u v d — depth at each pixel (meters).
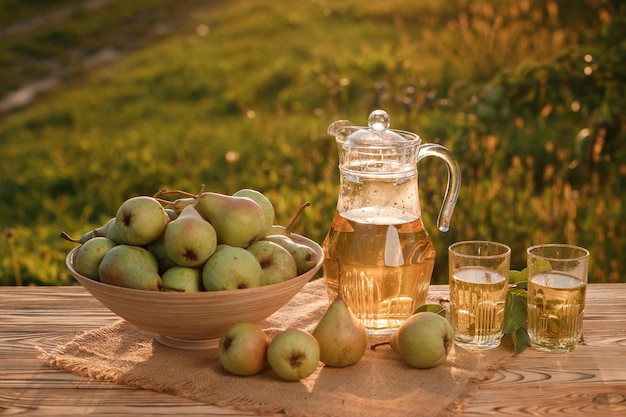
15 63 10.01
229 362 1.39
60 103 7.97
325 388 1.37
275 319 1.67
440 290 1.89
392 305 1.58
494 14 6.96
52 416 1.30
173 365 1.46
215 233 1.43
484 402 1.34
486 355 1.51
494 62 5.95
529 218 3.71
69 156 6.12
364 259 1.55
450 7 8.16
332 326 1.42
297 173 4.64
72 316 1.71
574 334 1.51
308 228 3.68
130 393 1.38
